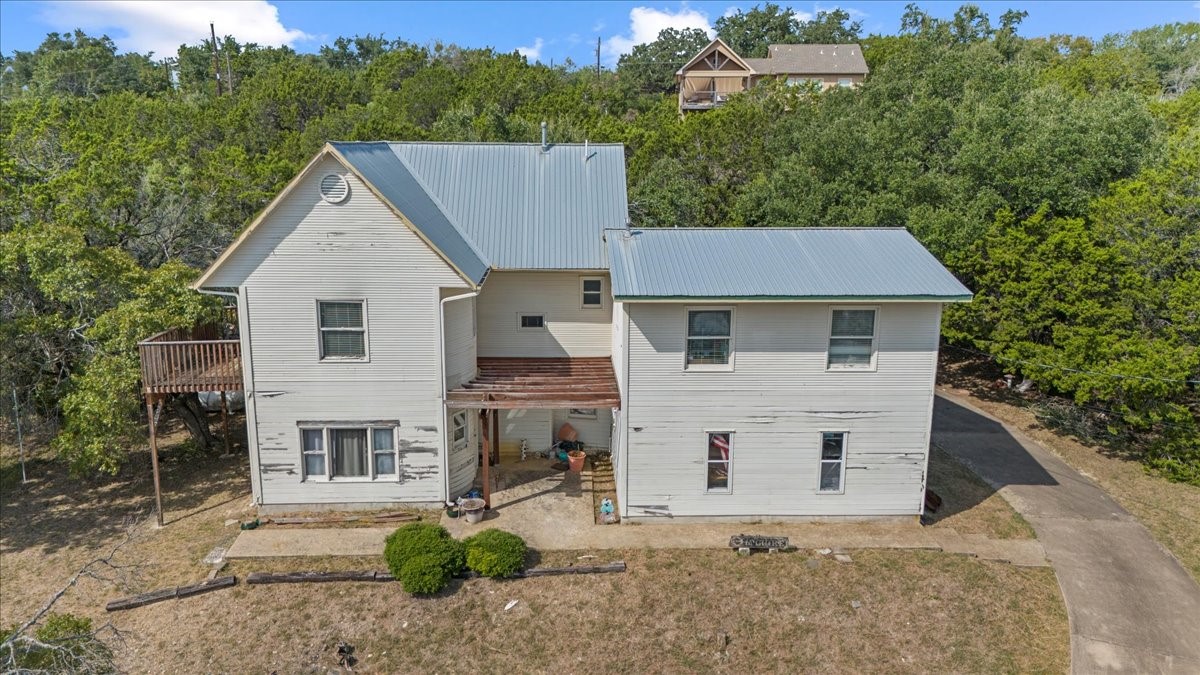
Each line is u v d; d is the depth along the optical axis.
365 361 15.78
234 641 12.40
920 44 38.50
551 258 18.05
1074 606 13.34
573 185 20.23
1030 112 28.86
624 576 14.06
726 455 15.73
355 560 14.59
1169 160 24.30
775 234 17.11
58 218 22.78
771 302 14.43
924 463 15.75
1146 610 13.28
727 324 15.02
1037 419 23.61
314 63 77.81
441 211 18.91
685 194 29.31
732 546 14.85
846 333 15.12
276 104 43.41
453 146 21.14
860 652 12.20
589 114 43.41
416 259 15.34
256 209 29.77
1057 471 19.50
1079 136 24.89
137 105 42.16
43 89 63.09
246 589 13.71
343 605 13.29
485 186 19.97
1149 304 20.00
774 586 13.78
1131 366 18.88
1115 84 48.88
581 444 19.92
